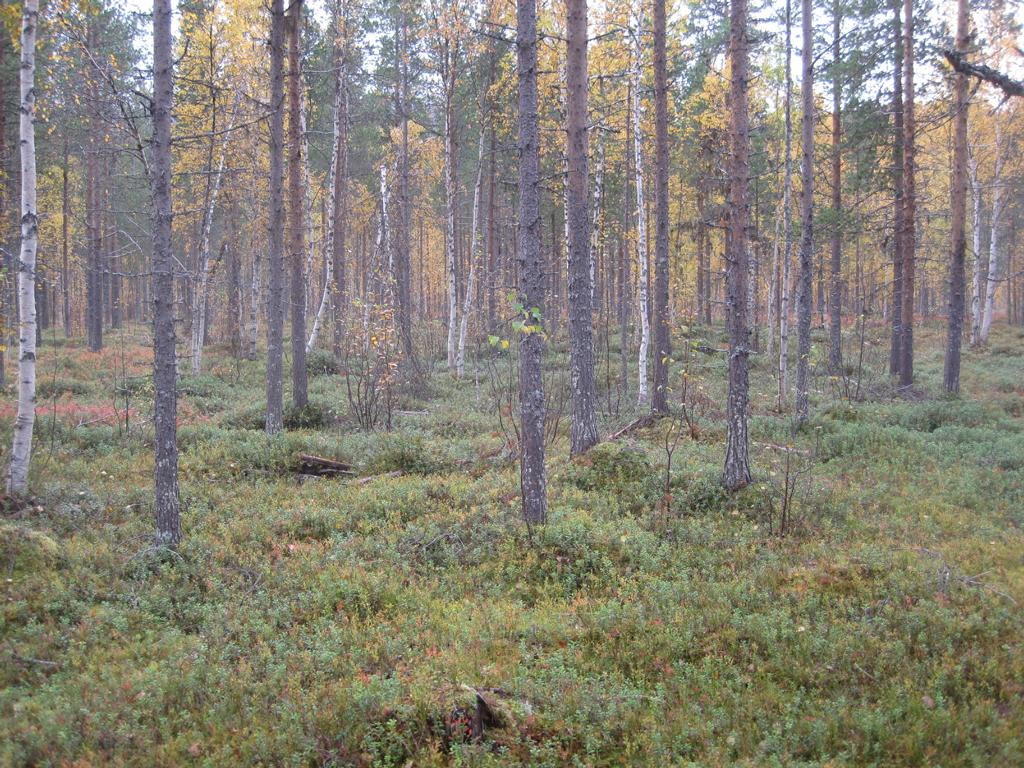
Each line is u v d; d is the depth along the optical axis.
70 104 17.19
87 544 8.52
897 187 23.36
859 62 22.44
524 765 4.84
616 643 6.62
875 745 5.02
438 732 5.13
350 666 6.05
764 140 28.62
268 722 5.22
